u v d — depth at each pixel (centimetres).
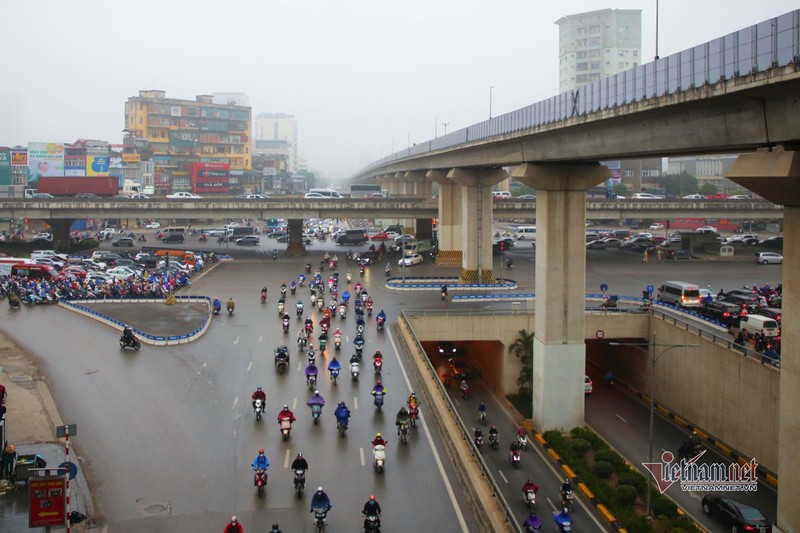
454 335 7019
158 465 3994
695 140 3966
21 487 3588
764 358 5284
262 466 3681
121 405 4903
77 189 15950
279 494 3691
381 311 7312
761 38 3120
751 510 4100
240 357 6103
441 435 4488
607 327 7069
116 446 4231
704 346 5997
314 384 5409
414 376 5650
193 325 7106
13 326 7138
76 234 15750
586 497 4362
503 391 6938
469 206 9725
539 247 5794
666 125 4222
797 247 3388
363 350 6350
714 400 5847
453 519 3472
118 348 6334
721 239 13538
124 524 3356
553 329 5631
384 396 5172
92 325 7231
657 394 6806
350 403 5028
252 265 11650
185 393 5181
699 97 3559
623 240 14688
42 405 4834
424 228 14400
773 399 5084
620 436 5847
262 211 12781
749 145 3622
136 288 8638
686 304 7662
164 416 4722
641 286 9344
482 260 9781
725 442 5678
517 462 4897
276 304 8288
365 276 10400
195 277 10325
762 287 8625
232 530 2991
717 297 7906
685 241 13088
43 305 8269
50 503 2992
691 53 3653
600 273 10569
